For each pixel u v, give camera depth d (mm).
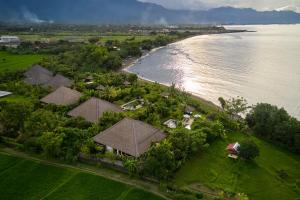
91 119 77875
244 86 133875
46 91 101188
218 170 63875
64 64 147250
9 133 70875
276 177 63812
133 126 67875
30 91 101875
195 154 68688
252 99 116438
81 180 55875
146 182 56312
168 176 58750
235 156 68938
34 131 66375
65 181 55781
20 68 136625
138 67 177250
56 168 58875
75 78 123500
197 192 55500
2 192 53375
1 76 117062
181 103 97938
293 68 166500
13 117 70375
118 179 56750
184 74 158500
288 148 76312
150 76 154875
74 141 63375
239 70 164250
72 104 88500
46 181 55844
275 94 121875
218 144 74688
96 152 63938
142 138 65562
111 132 67625
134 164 57312
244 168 65312
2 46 191375
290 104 110500
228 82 141000
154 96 100062
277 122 81000
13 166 59344
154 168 55938
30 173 57531
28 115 71312
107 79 120375
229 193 56281
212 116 89125
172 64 184500
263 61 187625
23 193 53250
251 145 67188
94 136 68250
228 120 85625
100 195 52781
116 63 163750
